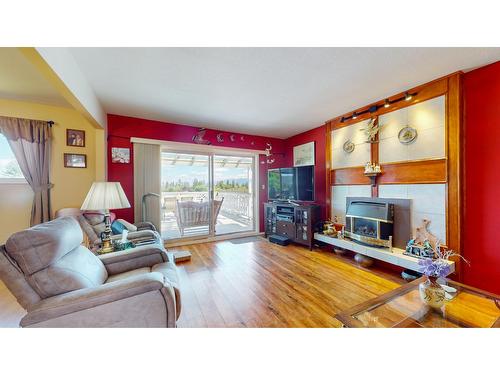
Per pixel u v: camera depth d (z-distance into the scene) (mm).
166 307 1144
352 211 3082
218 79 2234
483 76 2021
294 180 4062
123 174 3389
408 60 1916
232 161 4777
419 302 1414
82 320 1015
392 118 2725
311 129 4227
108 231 2059
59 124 3002
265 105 2990
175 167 4062
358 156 3189
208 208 4266
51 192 2941
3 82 2318
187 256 3084
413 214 2514
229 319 1684
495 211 1955
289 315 1736
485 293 1396
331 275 2543
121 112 3225
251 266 2834
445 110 2217
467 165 2125
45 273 1059
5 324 1614
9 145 2740
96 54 1761
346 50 1761
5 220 2764
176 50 1729
